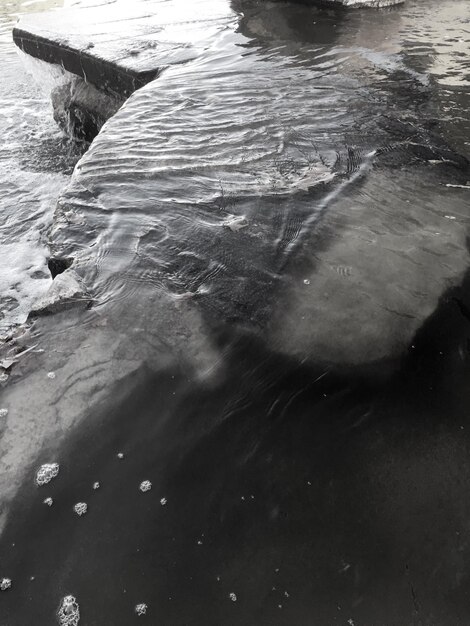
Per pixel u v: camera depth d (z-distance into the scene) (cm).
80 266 318
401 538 200
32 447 232
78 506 212
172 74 596
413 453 226
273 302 294
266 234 344
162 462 226
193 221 357
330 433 234
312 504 211
